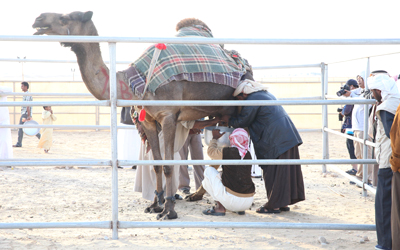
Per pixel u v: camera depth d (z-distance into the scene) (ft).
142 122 16.96
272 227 12.51
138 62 15.67
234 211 17.49
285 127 17.28
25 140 52.24
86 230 14.84
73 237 13.84
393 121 11.19
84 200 19.79
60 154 40.52
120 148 28.35
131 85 15.11
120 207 18.42
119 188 22.94
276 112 17.38
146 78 15.35
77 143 51.24
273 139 17.25
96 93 15.24
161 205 17.52
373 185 20.77
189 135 21.25
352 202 19.89
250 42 12.01
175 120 16.22
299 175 17.74
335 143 53.78
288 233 14.82
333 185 24.11
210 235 14.34
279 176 17.25
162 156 19.22
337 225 12.75
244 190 16.83
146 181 19.20
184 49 16.34
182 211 17.78
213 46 17.42
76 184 23.86
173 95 15.81
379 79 12.17
